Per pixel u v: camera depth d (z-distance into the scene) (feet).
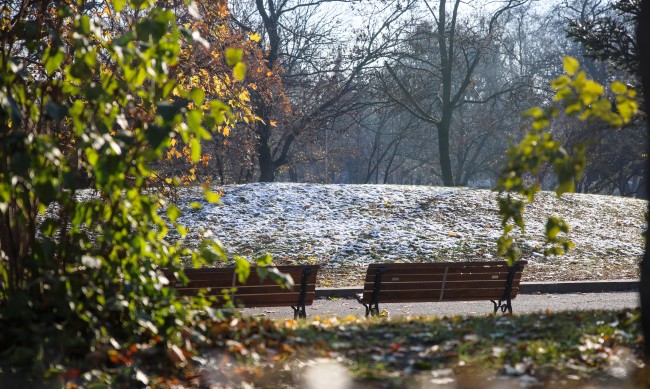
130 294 22.18
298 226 81.30
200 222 81.05
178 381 20.77
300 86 154.61
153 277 23.00
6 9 30.19
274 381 20.94
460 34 160.25
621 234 86.07
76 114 21.08
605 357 22.65
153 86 22.80
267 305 41.96
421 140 237.45
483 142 223.30
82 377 20.03
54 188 20.56
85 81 22.24
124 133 21.01
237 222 81.66
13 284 22.82
